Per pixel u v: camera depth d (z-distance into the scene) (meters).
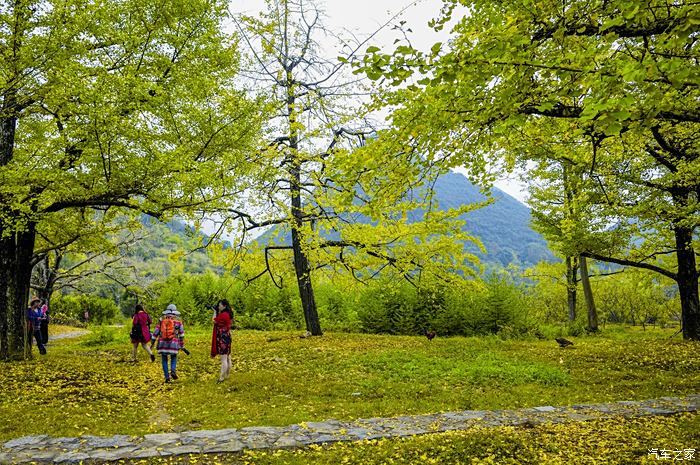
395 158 4.91
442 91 4.24
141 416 6.86
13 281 11.36
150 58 9.56
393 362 11.23
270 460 4.91
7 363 10.70
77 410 7.11
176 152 8.27
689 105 5.31
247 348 13.77
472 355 12.60
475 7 4.43
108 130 7.80
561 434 5.79
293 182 13.78
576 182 13.50
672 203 12.73
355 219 14.69
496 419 6.52
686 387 8.79
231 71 10.80
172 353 9.47
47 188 8.18
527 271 26.88
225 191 9.74
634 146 9.48
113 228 14.05
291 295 25.22
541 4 4.19
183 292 26.41
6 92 8.46
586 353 12.70
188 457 5.02
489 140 5.02
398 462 4.82
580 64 4.01
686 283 14.31
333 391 8.45
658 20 4.14
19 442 5.45
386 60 3.78
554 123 5.90
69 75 7.55
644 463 4.67
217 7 9.84
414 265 15.39
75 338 22.31
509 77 4.21
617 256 14.89
